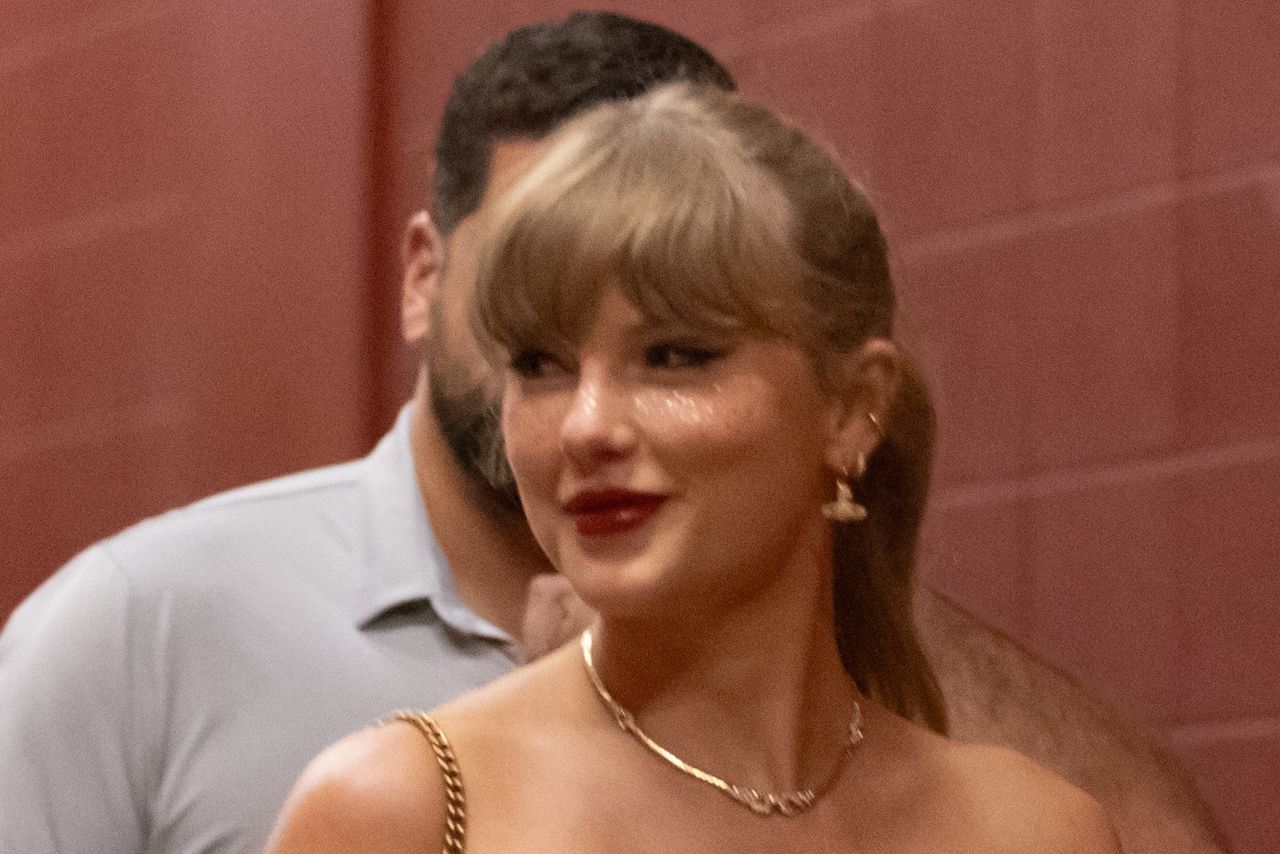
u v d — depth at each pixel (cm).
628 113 300
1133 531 695
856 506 315
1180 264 696
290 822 280
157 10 951
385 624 527
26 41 995
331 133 890
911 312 348
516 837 282
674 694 303
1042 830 321
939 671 426
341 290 882
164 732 514
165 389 931
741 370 289
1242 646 670
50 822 503
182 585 527
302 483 565
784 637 306
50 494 967
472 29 859
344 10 893
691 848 289
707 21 810
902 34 761
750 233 287
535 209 283
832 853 301
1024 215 730
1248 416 678
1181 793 441
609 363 284
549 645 407
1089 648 697
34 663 524
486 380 427
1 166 998
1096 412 708
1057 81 728
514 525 518
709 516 286
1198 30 701
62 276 972
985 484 726
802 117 778
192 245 927
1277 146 682
